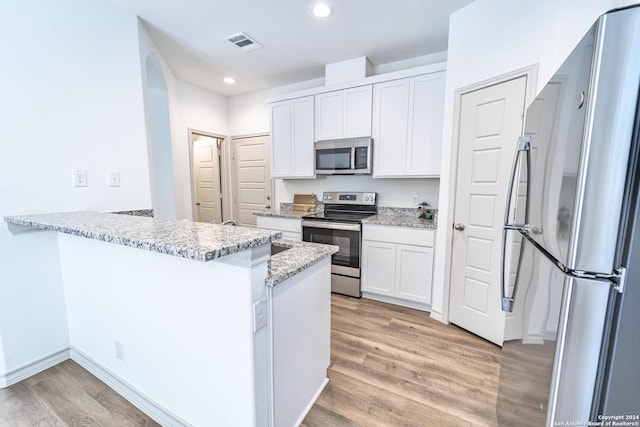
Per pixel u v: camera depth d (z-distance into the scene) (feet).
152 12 7.03
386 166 9.50
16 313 5.46
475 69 6.87
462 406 4.93
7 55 5.09
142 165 7.30
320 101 10.43
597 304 2.18
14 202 5.31
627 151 2.02
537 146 3.43
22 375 5.56
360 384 5.46
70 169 6.01
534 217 3.40
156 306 4.21
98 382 5.47
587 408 2.30
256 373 3.40
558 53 5.25
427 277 8.39
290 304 4.09
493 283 6.70
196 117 12.72
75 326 5.97
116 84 6.72
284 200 13.25
